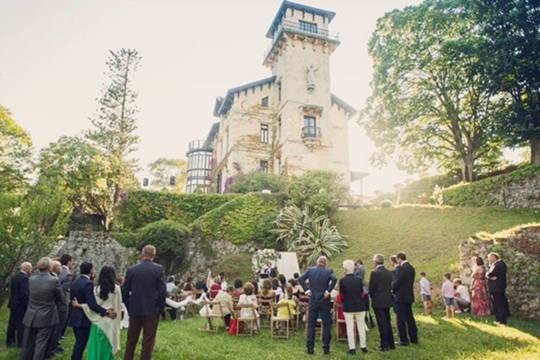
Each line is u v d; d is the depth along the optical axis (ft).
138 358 22.41
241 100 123.85
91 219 94.38
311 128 116.37
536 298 36.04
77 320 20.29
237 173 116.57
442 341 27.55
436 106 95.45
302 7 125.08
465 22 85.51
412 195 103.30
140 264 19.81
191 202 92.02
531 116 75.56
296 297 35.12
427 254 60.64
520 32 76.74
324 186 83.56
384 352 24.97
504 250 40.47
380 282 26.32
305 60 122.72
